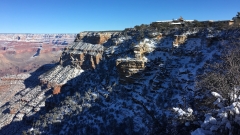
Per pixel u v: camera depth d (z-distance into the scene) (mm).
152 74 49656
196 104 28219
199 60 42406
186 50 48656
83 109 48719
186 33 52438
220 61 36406
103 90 54000
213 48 44094
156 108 39219
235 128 16672
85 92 55188
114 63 62625
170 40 55250
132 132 36906
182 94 36156
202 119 21719
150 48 55094
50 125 48500
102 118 43500
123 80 51438
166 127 28641
